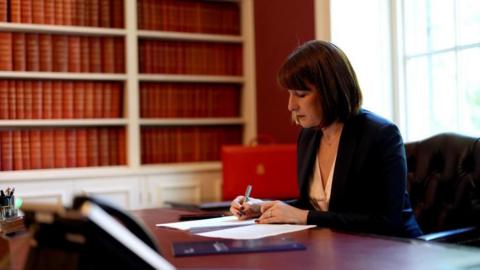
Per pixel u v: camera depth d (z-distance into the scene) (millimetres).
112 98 3404
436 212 2023
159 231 1620
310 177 1944
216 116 3746
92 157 3355
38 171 3186
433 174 2084
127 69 3406
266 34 3611
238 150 3133
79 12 3309
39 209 950
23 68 3176
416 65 2971
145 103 3516
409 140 3008
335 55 1769
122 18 3438
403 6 3041
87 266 867
